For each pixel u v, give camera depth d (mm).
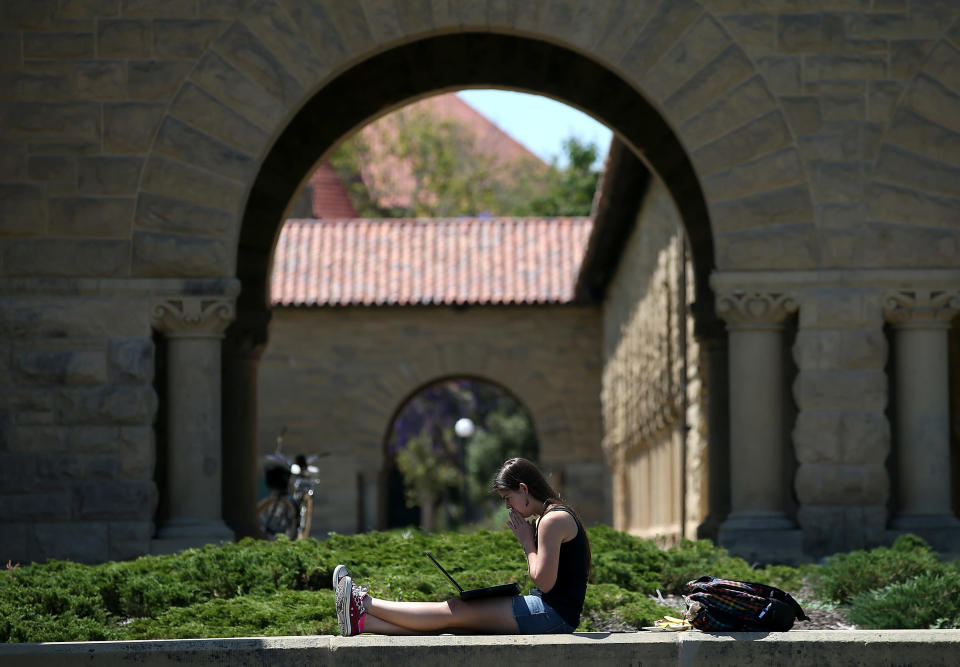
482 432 48438
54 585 8578
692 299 17062
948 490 11711
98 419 11492
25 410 11508
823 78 11844
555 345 29375
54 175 11672
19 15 11734
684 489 17375
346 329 29172
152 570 9312
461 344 29266
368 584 8898
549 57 15102
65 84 11734
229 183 11750
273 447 28812
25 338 11555
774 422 11836
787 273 11727
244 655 6176
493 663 6125
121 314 11586
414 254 30141
